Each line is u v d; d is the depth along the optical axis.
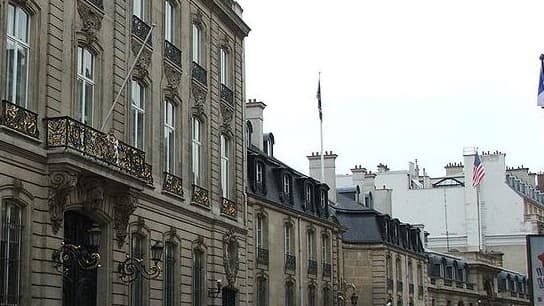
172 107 30.16
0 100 20.14
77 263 23.42
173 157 30.08
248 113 46.12
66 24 23.28
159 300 27.66
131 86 26.97
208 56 33.34
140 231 26.58
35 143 21.27
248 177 39.41
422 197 89.56
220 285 32.06
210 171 32.69
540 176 115.06
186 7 31.45
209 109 33.06
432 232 88.62
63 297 22.86
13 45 21.12
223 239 33.12
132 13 27.17
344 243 55.81
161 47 29.14
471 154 89.25
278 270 41.62
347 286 51.88
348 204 58.00
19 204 20.81
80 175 22.52
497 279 82.38
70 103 23.23
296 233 44.19
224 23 35.41
